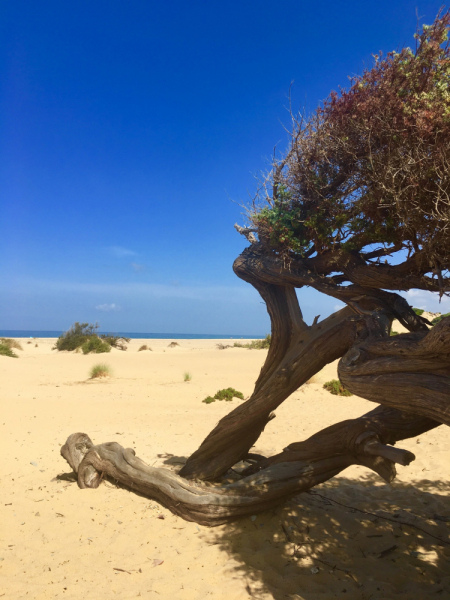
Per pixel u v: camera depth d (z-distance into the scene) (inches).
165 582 166.4
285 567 177.5
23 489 262.8
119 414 492.4
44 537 202.4
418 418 183.0
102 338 1448.1
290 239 184.4
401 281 154.2
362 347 148.8
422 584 164.9
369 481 286.8
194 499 213.9
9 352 1054.4
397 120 128.9
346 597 155.4
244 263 221.0
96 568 176.9
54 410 496.1
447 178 115.4
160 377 776.9
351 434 189.9
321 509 237.0
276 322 221.9
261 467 234.7
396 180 127.3
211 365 935.7
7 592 158.1
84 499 244.1
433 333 116.6
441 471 299.3
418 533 208.5
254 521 216.8
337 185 164.2
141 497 246.5
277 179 186.1
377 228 145.4
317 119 160.9
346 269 174.4
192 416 491.8
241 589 161.2
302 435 410.0
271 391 214.8
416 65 131.0
